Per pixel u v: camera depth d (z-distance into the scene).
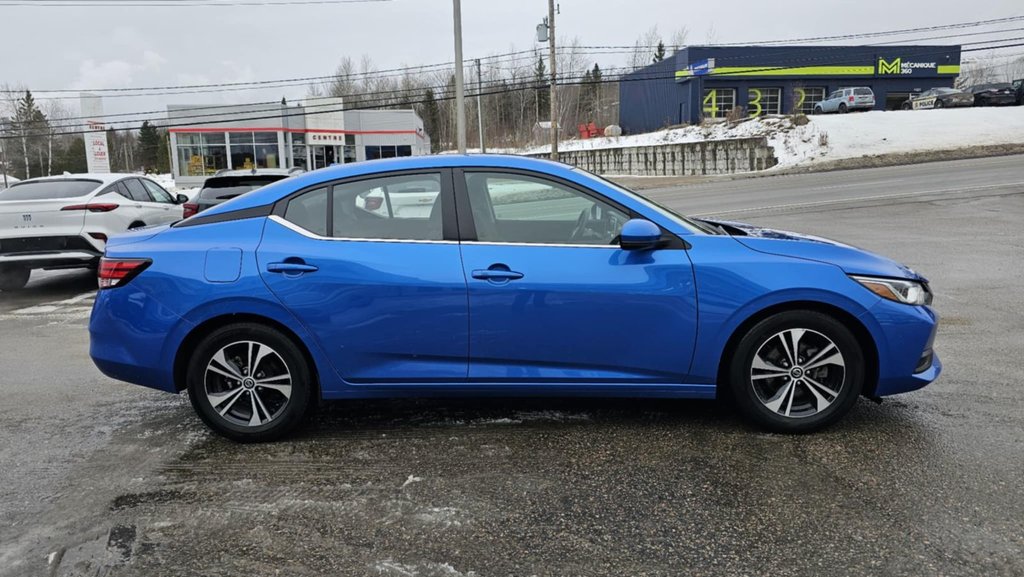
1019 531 2.73
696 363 3.59
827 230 11.70
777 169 29.69
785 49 44.72
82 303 8.52
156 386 3.74
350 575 2.55
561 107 69.62
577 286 3.52
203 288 3.58
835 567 2.53
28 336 6.71
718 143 32.53
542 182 3.72
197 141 38.62
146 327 3.63
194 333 3.67
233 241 3.66
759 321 3.58
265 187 3.83
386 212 3.69
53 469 3.53
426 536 2.81
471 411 4.18
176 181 38.69
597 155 43.16
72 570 2.62
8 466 3.57
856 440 3.62
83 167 79.31
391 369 3.64
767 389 3.72
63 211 8.77
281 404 3.77
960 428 3.75
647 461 3.44
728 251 3.57
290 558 2.67
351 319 3.58
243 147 39.31
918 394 4.29
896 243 10.17
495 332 3.57
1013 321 5.98
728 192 21.38
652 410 4.11
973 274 7.97
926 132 31.14
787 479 3.21
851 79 45.72
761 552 2.64
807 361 3.63
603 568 2.56
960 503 2.96
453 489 3.20
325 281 3.56
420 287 3.54
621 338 3.57
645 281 3.52
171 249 3.67
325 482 3.30
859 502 2.99
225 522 2.95
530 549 2.70
